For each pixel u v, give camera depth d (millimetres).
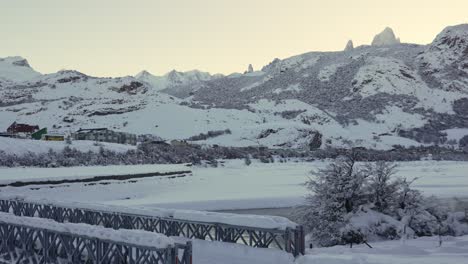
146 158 114438
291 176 97250
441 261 15445
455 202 48031
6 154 78375
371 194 27156
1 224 16406
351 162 27297
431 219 26422
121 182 63812
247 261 16844
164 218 20375
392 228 24797
